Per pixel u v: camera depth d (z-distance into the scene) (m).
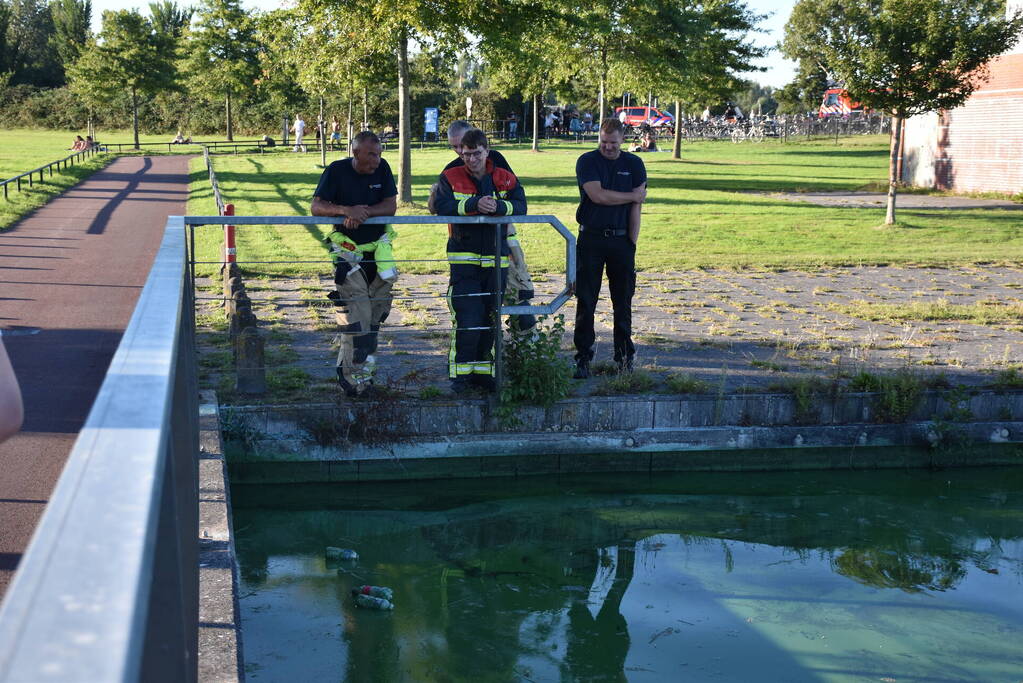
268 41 27.41
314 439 7.02
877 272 15.72
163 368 1.69
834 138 71.69
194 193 29.70
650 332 10.42
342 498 7.00
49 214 23.70
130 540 0.92
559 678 4.40
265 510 6.79
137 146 62.28
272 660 4.52
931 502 7.27
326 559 5.94
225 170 40.03
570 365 8.38
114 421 1.33
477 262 7.27
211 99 65.06
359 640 4.77
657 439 7.51
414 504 6.98
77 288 12.91
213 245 18.47
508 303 7.41
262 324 10.58
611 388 7.77
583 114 85.31
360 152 6.78
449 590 5.49
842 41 21.12
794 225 21.91
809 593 5.52
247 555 5.96
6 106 89.44
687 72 39.88
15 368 8.23
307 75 26.59
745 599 5.43
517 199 7.22
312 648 4.66
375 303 7.27
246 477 6.95
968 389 7.98
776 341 10.03
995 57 20.69
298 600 5.27
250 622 4.95
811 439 7.71
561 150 56.97
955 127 31.92
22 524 4.72
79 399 7.27
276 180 34.72
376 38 24.30
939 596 5.53
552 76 42.97
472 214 7.00
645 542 6.34
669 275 15.20
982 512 7.09
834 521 6.83
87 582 0.83
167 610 1.55
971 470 7.91
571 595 5.45
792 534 6.55
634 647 4.76
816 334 10.48
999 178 30.23
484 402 7.32
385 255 7.05
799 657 4.68
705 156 52.56
